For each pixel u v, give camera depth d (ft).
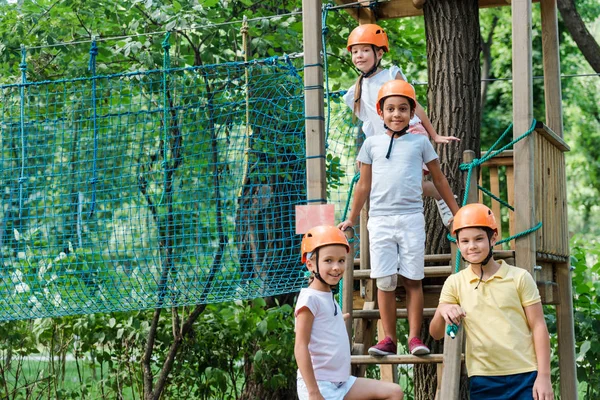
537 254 17.35
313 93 16.35
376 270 15.65
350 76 44.27
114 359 27.22
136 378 26.63
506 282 13.79
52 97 27.07
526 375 13.41
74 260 23.30
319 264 13.23
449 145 21.04
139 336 25.73
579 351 25.22
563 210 20.35
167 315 26.73
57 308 21.76
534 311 13.60
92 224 24.03
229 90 23.61
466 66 21.27
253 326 25.03
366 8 23.56
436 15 21.53
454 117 21.13
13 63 27.78
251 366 26.58
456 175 20.95
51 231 24.50
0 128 23.32
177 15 24.04
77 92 24.88
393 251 15.60
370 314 17.19
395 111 15.53
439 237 20.89
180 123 23.89
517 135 16.66
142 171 23.86
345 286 16.89
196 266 22.36
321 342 13.21
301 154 23.24
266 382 25.05
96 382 27.14
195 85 24.54
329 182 25.70
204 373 26.27
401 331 26.58
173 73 24.45
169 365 25.14
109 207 24.89
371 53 17.51
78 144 25.09
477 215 13.75
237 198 23.11
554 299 20.47
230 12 28.30
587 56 29.99
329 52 28.73
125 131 25.05
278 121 23.77
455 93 21.20
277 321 24.86
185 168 22.85
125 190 24.86
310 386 12.78
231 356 26.30
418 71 50.42
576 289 25.81
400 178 15.52
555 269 20.68
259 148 23.45
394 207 15.56
